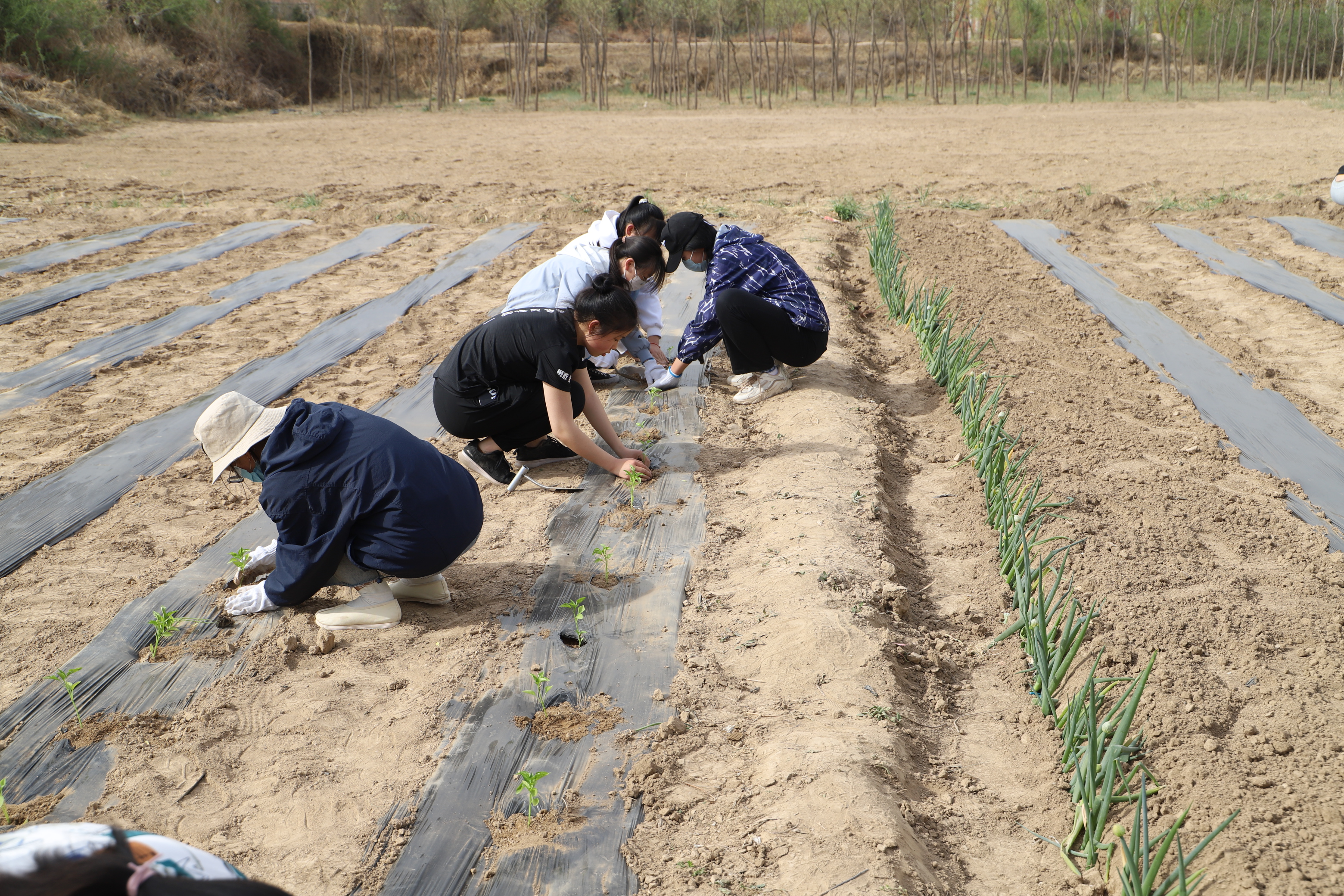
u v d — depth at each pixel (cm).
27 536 404
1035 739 303
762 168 1373
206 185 1244
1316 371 609
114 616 346
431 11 2534
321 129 1931
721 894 235
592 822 258
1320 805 260
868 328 711
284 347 646
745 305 517
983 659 344
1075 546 395
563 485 457
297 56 2630
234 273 835
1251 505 439
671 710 301
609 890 237
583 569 383
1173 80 2594
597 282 400
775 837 251
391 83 2736
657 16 2441
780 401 550
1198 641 336
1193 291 779
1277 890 231
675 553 394
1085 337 674
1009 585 381
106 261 868
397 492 318
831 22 2400
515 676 317
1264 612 354
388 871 243
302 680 316
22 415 532
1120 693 311
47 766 275
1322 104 2055
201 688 310
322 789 270
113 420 525
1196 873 241
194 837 253
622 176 1309
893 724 298
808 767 272
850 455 477
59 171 1338
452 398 440
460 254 887
